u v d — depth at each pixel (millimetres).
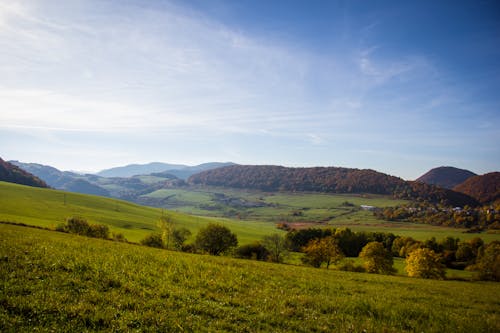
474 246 101562
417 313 17016
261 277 22391
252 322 12617
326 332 12633
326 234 118125
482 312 19922
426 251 65562
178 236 79000
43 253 18422
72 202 135375
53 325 9938
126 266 18438
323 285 22703
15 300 11125
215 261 28219
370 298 19672
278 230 161875
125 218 124875
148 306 12648
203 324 11688
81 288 13609
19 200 115500
